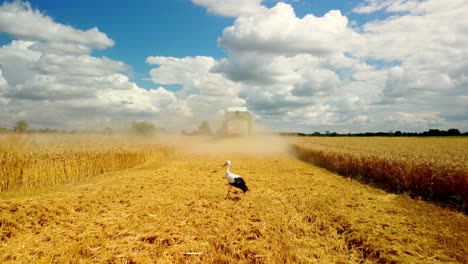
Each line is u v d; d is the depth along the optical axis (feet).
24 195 37.60
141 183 45.11
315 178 52.49
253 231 24.32
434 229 25.00
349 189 41.98
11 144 50.85
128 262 19.13
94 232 23.58
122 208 30.40
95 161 57.21
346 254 21.34
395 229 24.27
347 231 24.57
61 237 22.67
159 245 21.57
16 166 42.57
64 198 33.78
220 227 24.76
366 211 29.50
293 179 51.01
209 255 20.45
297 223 26.40
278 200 34.58
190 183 45.96
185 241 22.16
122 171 62.90
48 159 47.24
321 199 34.68
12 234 23.56
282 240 22.90
